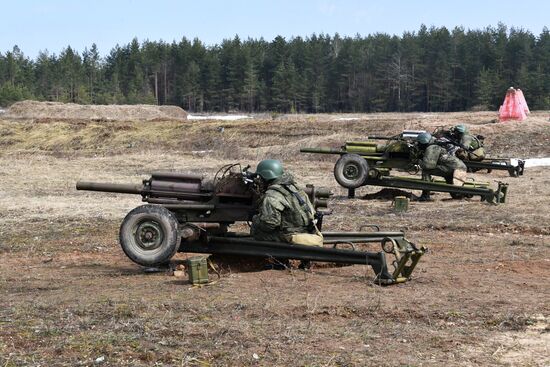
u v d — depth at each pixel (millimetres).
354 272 8766
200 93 91000
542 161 24969
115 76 93188
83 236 12672
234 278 8398
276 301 7125
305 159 28203
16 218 14602
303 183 21000
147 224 8906
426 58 86000
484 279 8422
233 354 5441
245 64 88875
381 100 88000
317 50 92000
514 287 7977
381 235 9273
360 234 9328
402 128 31891
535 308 6945
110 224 13914
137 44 107188
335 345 5703
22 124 39125
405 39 89688
